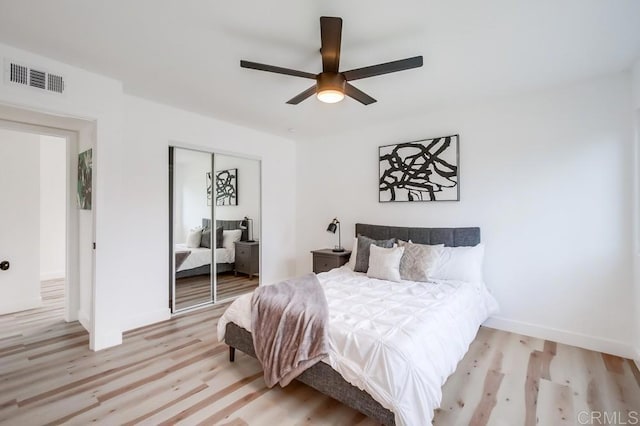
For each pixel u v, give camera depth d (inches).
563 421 69.1
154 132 128.7
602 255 103.0
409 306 85.7
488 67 95.7
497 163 123.1
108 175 104.7
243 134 165.3
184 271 145.3
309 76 80.8
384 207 156.2
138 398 77.7
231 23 73.9
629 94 98.3
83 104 98.6
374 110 136.1
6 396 78.2
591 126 104.7
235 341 94.0
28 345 107.3
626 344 98.2
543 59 90.7
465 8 67.7
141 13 70.2
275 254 186.1
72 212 129.4
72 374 88.7
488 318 125.3
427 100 123.6
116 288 107.7
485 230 126.1
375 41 80.9
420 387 59.2
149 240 128.1
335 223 171.8
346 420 70.4
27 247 147.4
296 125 161.3
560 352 102.3
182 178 141.9
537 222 114.9
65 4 66.9
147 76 103.3
